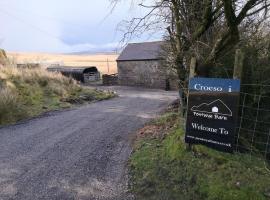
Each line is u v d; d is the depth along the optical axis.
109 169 6.25
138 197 5.04
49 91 16.52
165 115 10.26
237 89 5.07
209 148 5.66
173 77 8.53
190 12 6.80
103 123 10.73
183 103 7.41
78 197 5.12
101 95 20.27
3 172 6.21
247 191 4.47
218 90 5.25
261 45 6.65
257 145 6.34
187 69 7.20
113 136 8.80
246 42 6.56
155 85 32.81
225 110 5.21
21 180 5.81
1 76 14.74
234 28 5.63
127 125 10.32
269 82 6.36
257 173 4.95
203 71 6.26
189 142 5.71
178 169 5.51
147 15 6.85
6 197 5.15
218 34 6.59
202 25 6.50
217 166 5.22
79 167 6.39
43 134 9.16
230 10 5.40
